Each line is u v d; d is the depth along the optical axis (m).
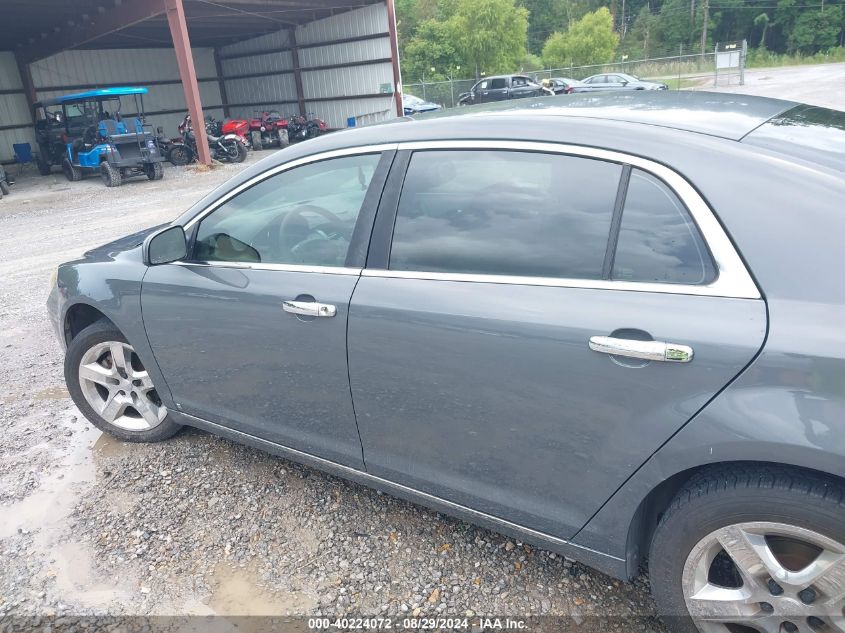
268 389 2.71
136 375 3.36
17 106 24.36
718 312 1.68
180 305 2.87
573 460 1.97
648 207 1.84
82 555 2.68
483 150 2.15
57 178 20.34
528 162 2.07
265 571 2.53
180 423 3.28
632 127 1.94
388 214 2.33
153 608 2.38
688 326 1.70
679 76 35.28
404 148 2.34
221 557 2.62
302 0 21.20
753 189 1.70
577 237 1.95
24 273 7.91
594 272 1.91
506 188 2.10
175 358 3.02
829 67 45.41
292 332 2.50
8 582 2.55
